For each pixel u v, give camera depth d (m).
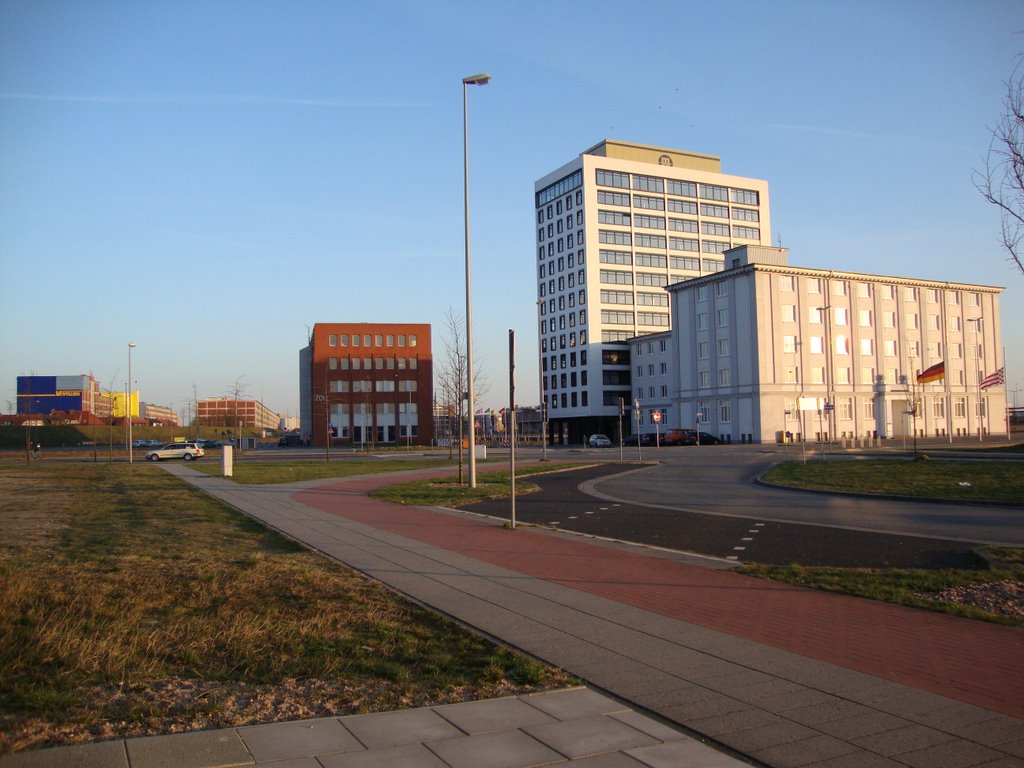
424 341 100.38
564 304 98.44
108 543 13.62
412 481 29.75
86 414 117.25
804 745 4.88
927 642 7.22
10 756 4.57
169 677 6.25
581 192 95.38
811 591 9.58
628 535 15.04
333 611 8.43
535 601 9.08
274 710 5.48
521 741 4.91
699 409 75.88
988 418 81.56
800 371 70.50
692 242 100.50
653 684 6.05
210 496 24.16
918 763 4.61
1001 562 10.87
